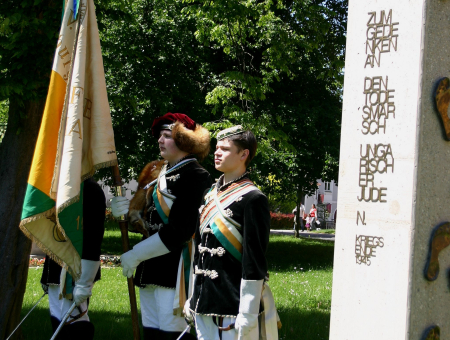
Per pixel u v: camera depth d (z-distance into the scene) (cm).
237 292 306
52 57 483
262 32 849
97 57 375
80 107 357
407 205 279
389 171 288
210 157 1187
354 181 301
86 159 373
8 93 457
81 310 403
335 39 945
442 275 287
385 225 287
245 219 301
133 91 1178
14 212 481
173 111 1266
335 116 1379
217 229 314
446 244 286
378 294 287
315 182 1477
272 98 1352
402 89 287
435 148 286
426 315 281
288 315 658
